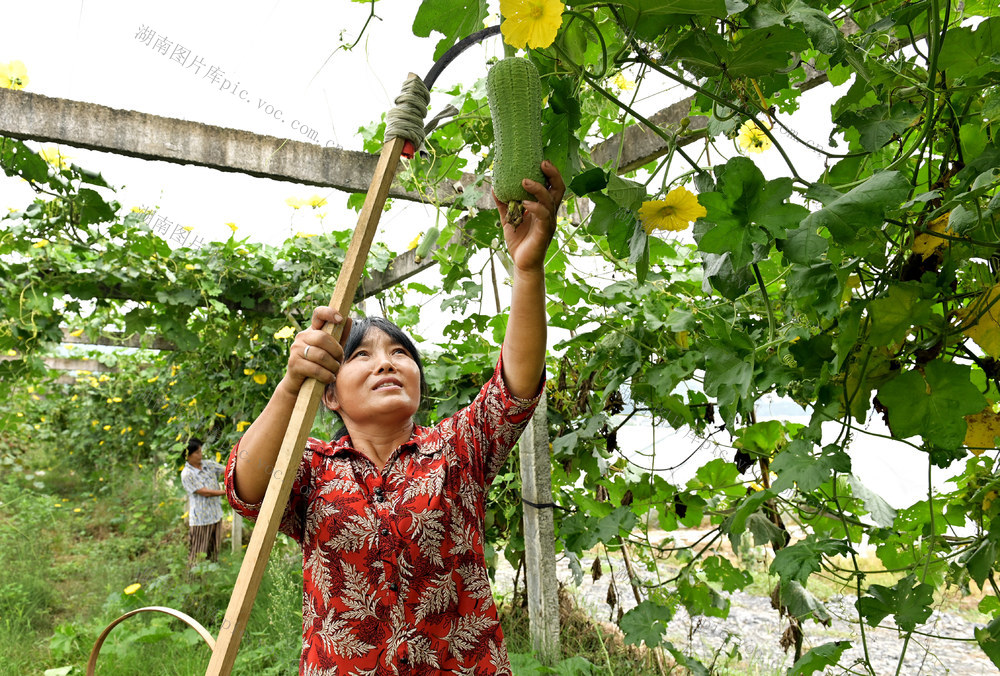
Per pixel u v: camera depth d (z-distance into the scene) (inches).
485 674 53.3
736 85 50.8
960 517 80.7
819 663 66.4
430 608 52.4
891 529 78.7
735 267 48.6
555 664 122.6
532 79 37.8
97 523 358.3
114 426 448.5
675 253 105.2
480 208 117.9
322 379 40.5
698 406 108.4
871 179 47.9
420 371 62.9
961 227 51.9
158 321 189.6
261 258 188.2
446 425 59.3
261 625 177.0
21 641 177.3
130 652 158.2
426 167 102.7
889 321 55.6
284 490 38.0
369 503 53.7
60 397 525.0
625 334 104.7
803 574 64.8
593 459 120.8
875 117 57.1
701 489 109.3
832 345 60.9
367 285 173.0
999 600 77.9
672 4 41.9
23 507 340.8
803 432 64.1
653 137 100.7
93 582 236.1
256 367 233.5
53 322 188.7
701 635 167.9
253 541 37.1
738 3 44.7
